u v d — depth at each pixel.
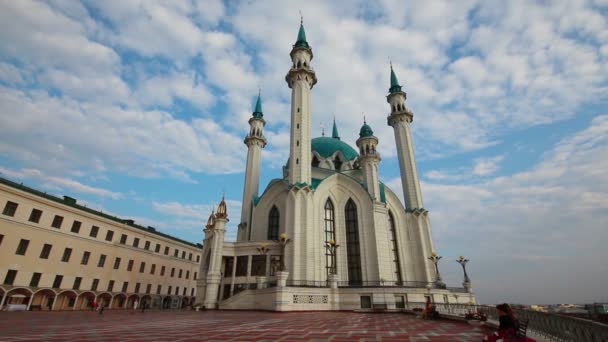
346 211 56.47
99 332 17.20
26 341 13.14
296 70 61.28
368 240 52.81
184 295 80.31
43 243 50.84
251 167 69.12
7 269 45.81
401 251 57.72
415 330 18.62
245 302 45.00
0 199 46.25
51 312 41.91
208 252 55.62
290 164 54.69
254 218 61.12
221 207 54.22
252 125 73.38
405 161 65.19
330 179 58.00
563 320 12.29
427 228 59.78
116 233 64.31
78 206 57.66
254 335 15.83
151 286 70.31
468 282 52.81
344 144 73.69
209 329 18.94
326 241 53.25
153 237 73.25
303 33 67.50
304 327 20.22
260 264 51.34
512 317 9.55
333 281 45.19
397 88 72.62
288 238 48.47
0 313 35.50
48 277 50.75
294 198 50.41
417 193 62.34
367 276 50.59
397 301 43.78
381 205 55.53
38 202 51.00
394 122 69.69
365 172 58.72
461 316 24.92
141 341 13.43
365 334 16.50
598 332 9.73
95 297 57.72
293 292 40.75
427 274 55.78
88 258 57.78
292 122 58.09
